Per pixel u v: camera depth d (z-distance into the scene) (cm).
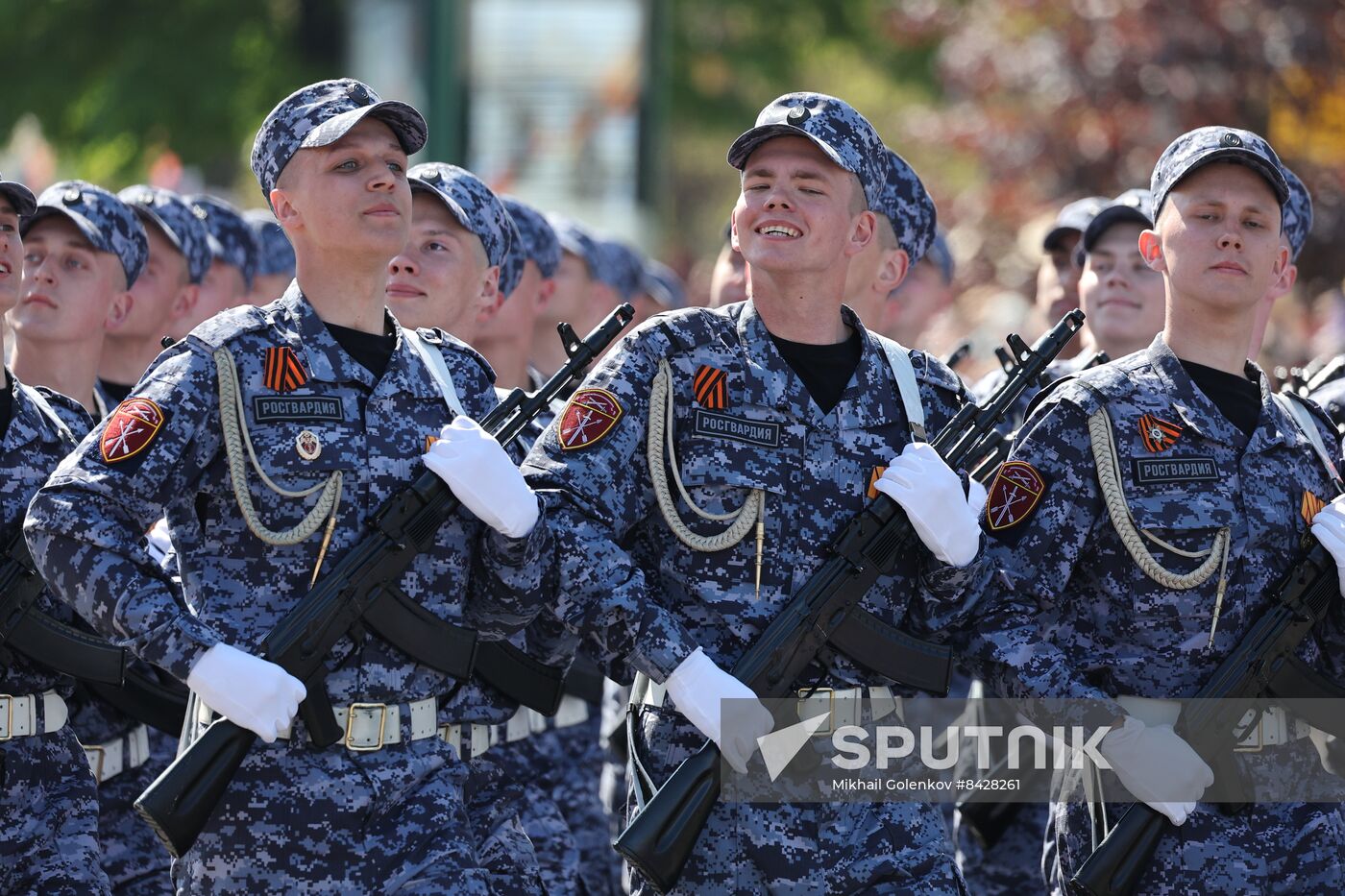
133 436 1764
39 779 2025
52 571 1752
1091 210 2972
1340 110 5522
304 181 1862
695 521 1884
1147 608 1998
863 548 1884
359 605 1791
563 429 1886
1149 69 5547
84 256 2417
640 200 6438
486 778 2053
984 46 5944
